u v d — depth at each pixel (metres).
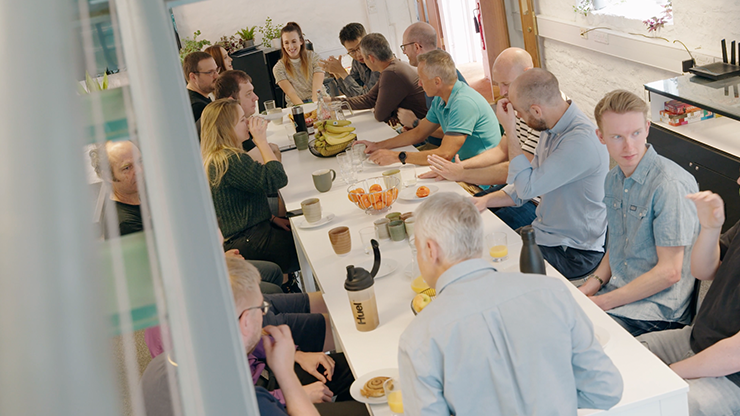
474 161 3.27
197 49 8.77
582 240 2.55
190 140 0.33
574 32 5.58
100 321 0.18
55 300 0.17
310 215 2.73
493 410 1.30
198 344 0.28
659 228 1.99
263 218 3.32
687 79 3.56
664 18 4.32
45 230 0.18
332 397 2.07
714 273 1.92
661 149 3.59
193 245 0.30
